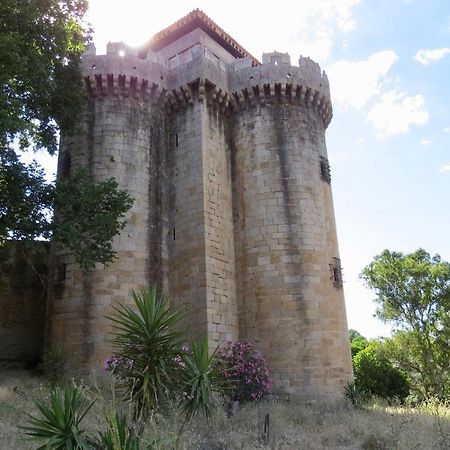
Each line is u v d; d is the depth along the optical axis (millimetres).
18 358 25906
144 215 25453
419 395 36438
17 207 18969
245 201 27172
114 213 20375
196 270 24703
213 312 24016
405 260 43875
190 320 24094
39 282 27375
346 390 24094
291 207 26438
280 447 13352
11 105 16500
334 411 20250
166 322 10633
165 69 28453
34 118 20625
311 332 24406
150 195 26078
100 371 21953
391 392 35781
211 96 27781
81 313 23172
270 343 24422
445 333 41031
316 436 15070
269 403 20594
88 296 23344
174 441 8797
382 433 14320
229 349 22422
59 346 22344
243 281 26031
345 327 26531
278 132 27750
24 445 11250
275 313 24750
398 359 41906
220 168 27406
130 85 27016
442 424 15430
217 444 12086
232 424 15406
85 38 21984
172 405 9695
